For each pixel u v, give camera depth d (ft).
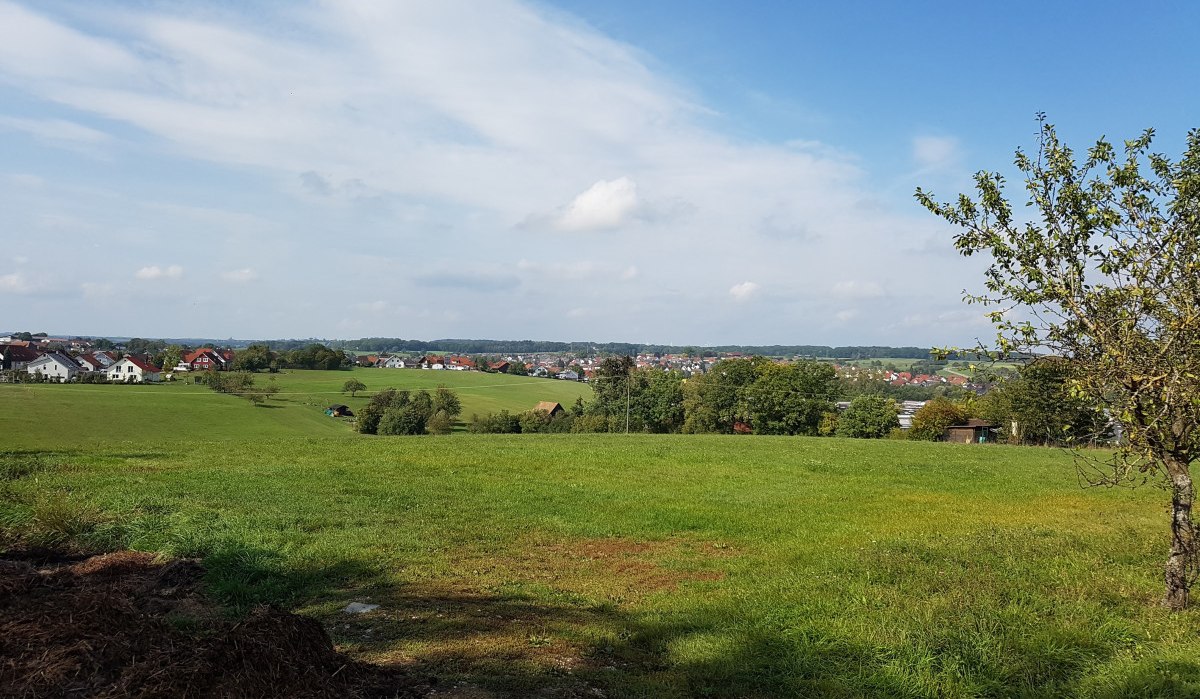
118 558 32.65
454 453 85.10
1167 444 25.80
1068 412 27.81
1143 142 26.63
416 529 42.24
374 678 19.71
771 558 38.01
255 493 51.13
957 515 52.49
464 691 19.83
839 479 72.90
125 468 62.54
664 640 25.27
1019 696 20.35
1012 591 29.14
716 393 229.04
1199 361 24.03
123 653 17.01
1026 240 27.35
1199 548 27.32
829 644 23.98
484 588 31.12
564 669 22.03
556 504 53.21
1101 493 65.57
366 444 94.07
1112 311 25.53
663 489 62.59
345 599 28.53
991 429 191.11
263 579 30.14
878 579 31.89
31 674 15.56
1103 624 25.41
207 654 16.96
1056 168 26.84
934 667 21.85
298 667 17.75
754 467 80.59
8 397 202.08
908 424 223.71
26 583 22.34
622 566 36.65
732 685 21.44
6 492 44.27
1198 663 21.58
